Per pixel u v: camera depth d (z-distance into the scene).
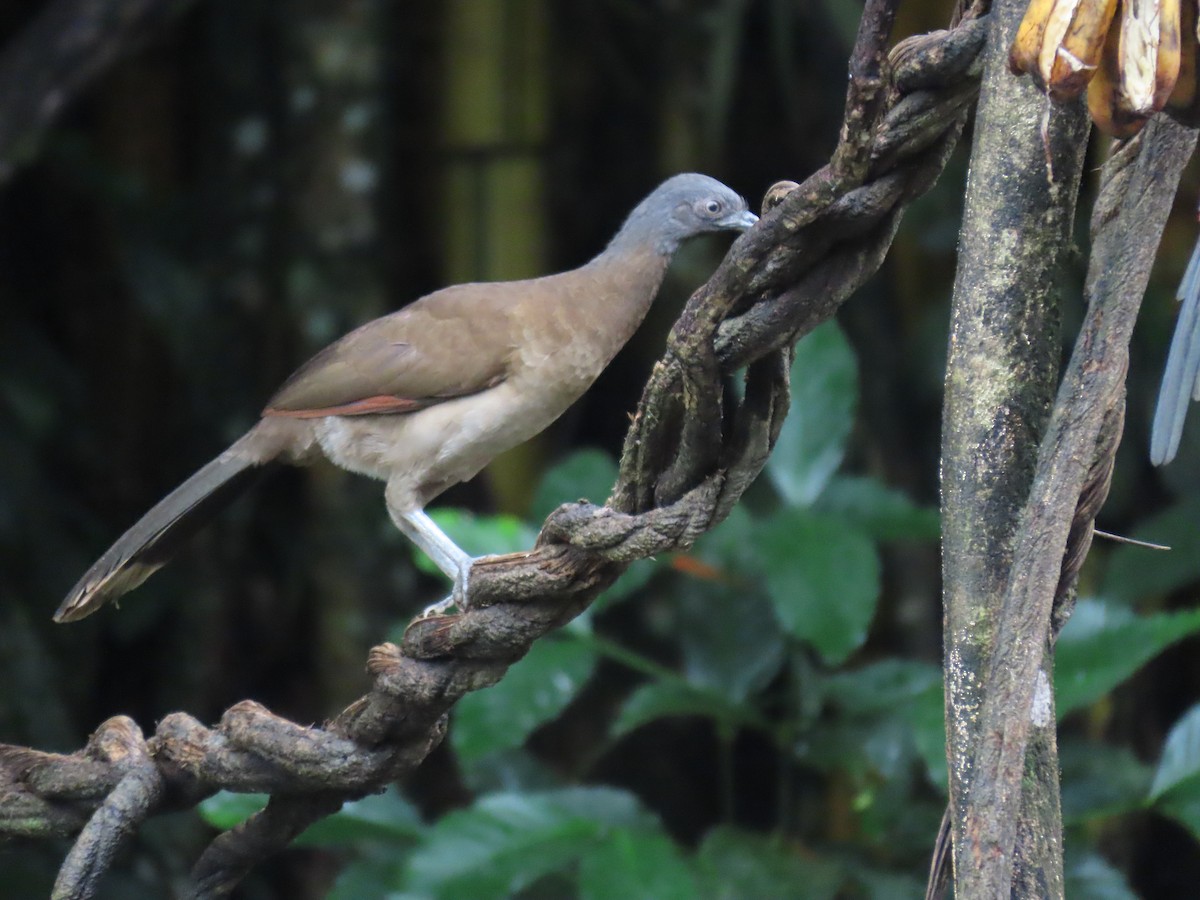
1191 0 3.46
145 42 11.94
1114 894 8.80
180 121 14.70
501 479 13.26
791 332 4.41
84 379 14.58
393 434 7.74
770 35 13.83
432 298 7.86
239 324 13.38
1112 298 3.59
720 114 12.60
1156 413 3.52
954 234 12.30
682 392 4.61
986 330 3.89
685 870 8.08
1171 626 8.40
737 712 9.85
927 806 9.68
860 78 3.88
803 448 9.79
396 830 8.88
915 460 12.98
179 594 13.75
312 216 12.82
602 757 14.16
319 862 13.47
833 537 9.30
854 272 4.34
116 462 14.49
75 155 13.55
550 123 13.72
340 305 12.76
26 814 5.90
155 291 13.26
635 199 14.47
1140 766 9.23
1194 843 13.25
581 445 14.51
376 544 12.80
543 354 7.58
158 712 13.73
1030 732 3.67
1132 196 3.70
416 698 5.35
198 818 12.70
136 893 12.24
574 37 14.34
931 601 12.67
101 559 7.25
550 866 8.18
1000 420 3.84
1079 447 3.47
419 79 14.02
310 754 5.58
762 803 14.09
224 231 13.35
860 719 9.82
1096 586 12.21
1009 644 3.38
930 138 4.14
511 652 5.27
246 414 13.48
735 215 7.55
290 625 13.84
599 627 13.98
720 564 10.37
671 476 4.82
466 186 12.99
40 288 14.66
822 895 8.81
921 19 12.08
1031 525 3.45
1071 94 3.38
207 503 7.79
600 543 4.88
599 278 7.68
